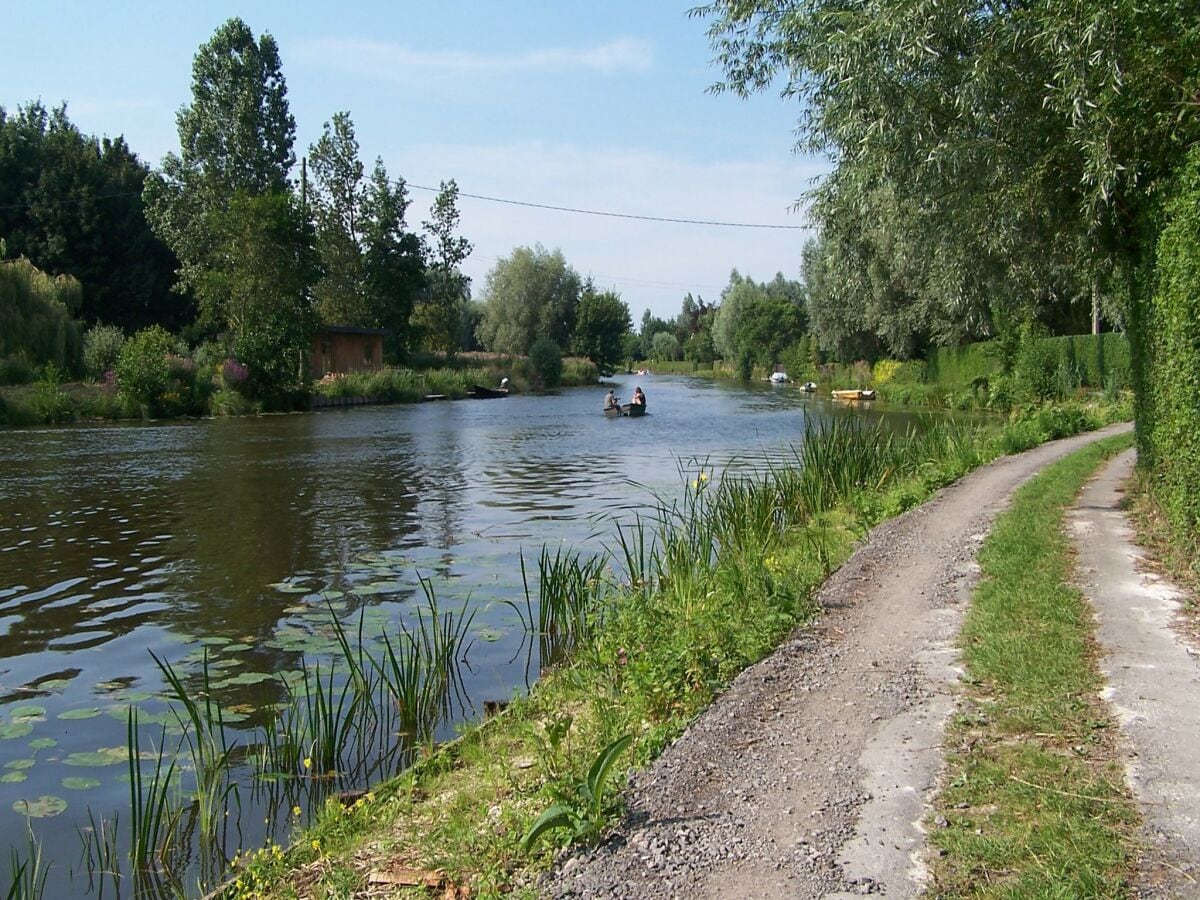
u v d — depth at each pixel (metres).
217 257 45.00
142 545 13.07
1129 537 9.91
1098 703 5.43
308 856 4.75
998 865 3.82
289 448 26.22
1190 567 7.85
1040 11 8.62
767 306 88.38
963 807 4.34
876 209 12.21
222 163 54.22
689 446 27.09
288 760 6.25
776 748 5.18
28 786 5.90
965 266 11.88
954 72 9.99
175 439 28.56
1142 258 9.68
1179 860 3.76
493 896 3.89
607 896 3.82
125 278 57.19
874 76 9.72
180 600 10.18
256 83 54.38
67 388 36.53
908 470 16.86
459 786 5.48
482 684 7.75
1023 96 9.66
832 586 8.82
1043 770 4.63
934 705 5.61
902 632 7.19
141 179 60.03
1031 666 6.05
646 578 10.02
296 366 43.72
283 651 8.44
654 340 142.12
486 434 31.19
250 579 11.11
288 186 56.34
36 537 13.64
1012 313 16.97
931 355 45.03
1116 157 8.72
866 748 5.08
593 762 4.78
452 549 12.80
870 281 13.91
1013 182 10.20
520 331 85.50
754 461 23.09
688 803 4.59
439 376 56.88
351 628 9.15
